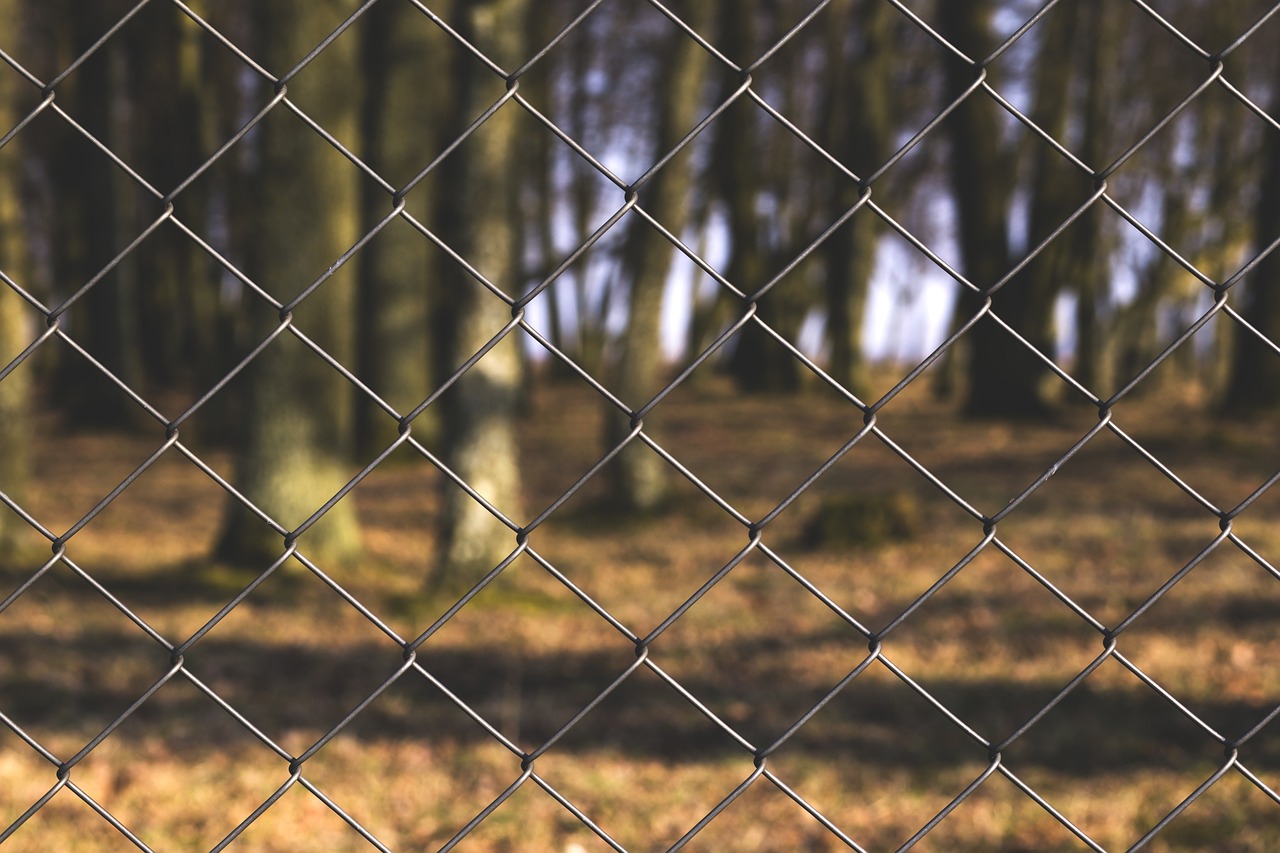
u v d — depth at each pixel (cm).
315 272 955
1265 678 669
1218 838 459
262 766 544
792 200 2858
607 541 1176
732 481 1509
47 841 446
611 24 2334
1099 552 1055
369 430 1647
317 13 924
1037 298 1970
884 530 1140
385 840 466
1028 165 2266
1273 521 1132
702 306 2958
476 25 850
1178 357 3159
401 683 695
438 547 904
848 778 543
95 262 2017
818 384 2605
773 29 2412
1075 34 2034
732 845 464
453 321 884
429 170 148
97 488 1549
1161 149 2342
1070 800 505
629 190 151
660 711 648
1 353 1010
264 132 934
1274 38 2108
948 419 1998
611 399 155
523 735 602
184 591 902
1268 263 1672
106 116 1927
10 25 937
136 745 568
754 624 851
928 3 2262
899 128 2522
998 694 670
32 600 869
